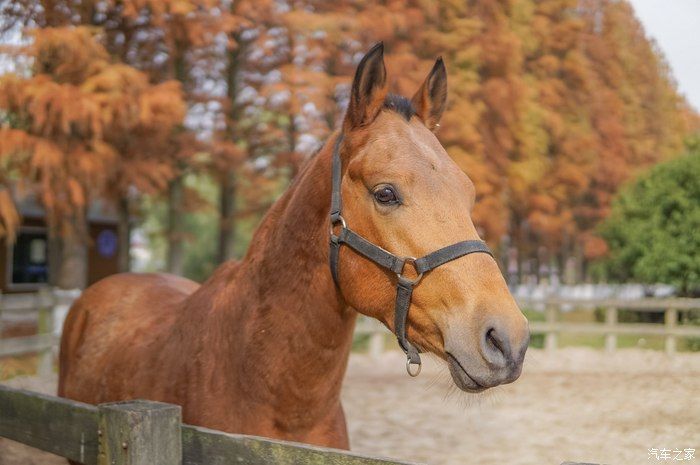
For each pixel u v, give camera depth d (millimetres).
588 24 28969
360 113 2029
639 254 12969
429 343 1848
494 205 15359
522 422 6020
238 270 2430
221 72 15023
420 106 2248
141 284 3479
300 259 2115
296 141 15031
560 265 30734
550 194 21531
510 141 17094
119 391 2711
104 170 11094
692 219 12070
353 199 1964
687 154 14414
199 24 12297
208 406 2221
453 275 1771
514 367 1614
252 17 13297
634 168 26641
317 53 13445
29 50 10062
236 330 2234
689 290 12469
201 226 33312
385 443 5348
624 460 4605
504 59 16375
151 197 15617
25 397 2100
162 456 1650
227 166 13914
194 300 2578
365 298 1946
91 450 1801
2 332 11766
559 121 19875
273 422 2131
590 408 6555
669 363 9508
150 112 10539
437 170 1899
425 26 15000
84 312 3473
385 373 9102
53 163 10047
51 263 17781
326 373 2119
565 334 12773
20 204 17703
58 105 9844
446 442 5348
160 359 2537
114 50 12406
